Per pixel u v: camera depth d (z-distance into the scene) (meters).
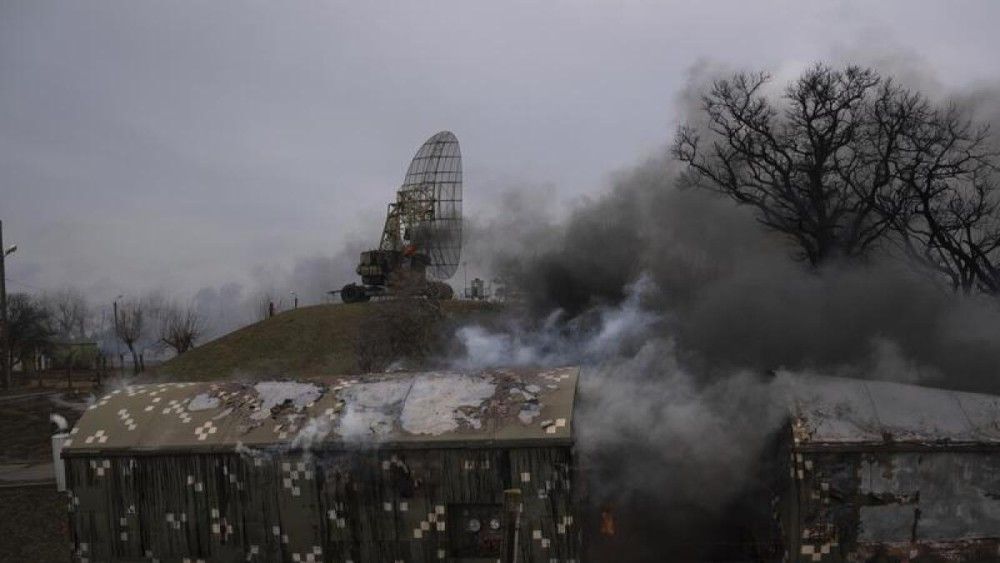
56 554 15.29
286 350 45.19
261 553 11.57
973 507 10.85
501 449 11.02
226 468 11.68
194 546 11.73
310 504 11.47
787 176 26.83
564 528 10.88
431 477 11.19
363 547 11.34
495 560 11.09
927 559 10.80
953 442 10.88
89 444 12.08
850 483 10.89
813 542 10.88
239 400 12.38
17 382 50.19
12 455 28.53
